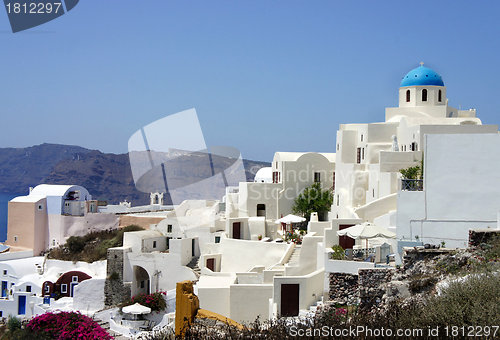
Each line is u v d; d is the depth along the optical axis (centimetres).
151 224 5972
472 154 2608
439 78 5459
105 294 5334
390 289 2042
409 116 5403
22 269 5953
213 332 1479
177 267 5128
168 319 3703
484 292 1495
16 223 6669
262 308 3466
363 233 3091
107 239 6128
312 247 3859
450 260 2112
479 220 2583
